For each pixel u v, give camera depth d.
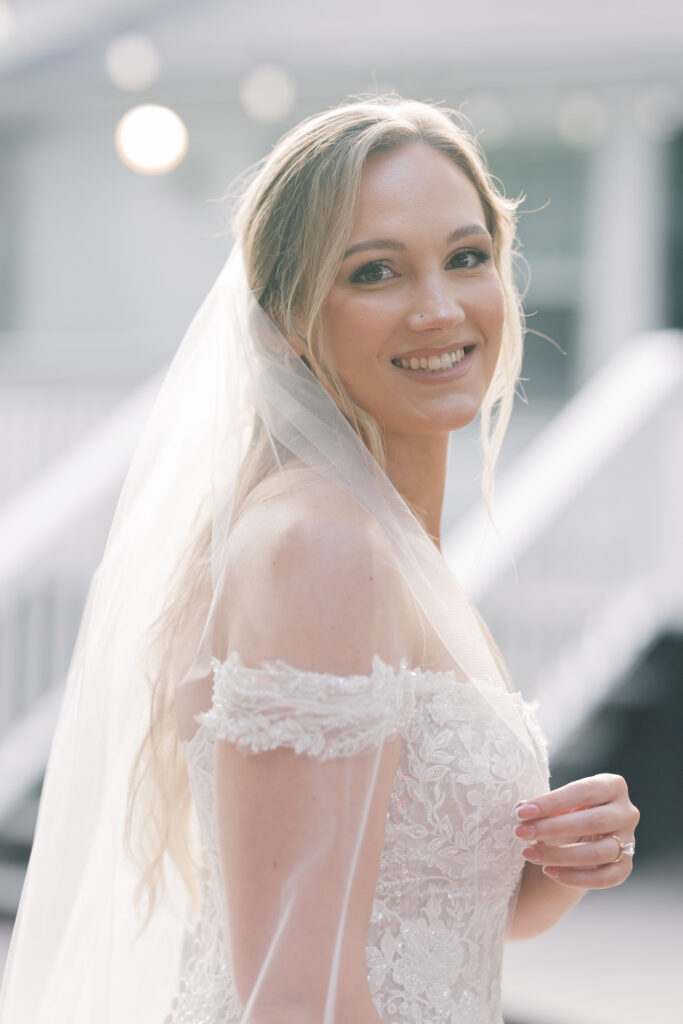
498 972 1.75
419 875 1.60
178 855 1.81
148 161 8.40
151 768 1.80
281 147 1.82
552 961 5.31
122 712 1.82
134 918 1.81
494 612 6.52
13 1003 1.79
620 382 7.20
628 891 6.32
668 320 9.66
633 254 9.66
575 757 6.81
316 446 1.62
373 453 1.75
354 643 1.45
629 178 9.63
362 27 9.55
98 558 6.76
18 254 10.68
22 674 6.59
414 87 9.50
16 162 10.67
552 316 9.81
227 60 9.76
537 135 9.74
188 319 10.32
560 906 2.00
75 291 10.56
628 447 6.91
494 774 1.66
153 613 1.83
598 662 6.70
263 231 1.77
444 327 1.69
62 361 8.88
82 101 10.12
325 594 1.46
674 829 7.16
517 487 6.79
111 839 1.81
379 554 1.52
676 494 6.95
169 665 1.79
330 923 1.40
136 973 1.80
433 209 1.70
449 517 8.96
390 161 1.71
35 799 6.34
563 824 1.65
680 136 9.59
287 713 1.42
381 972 1.58
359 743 1.43
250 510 1.61
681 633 7.00
